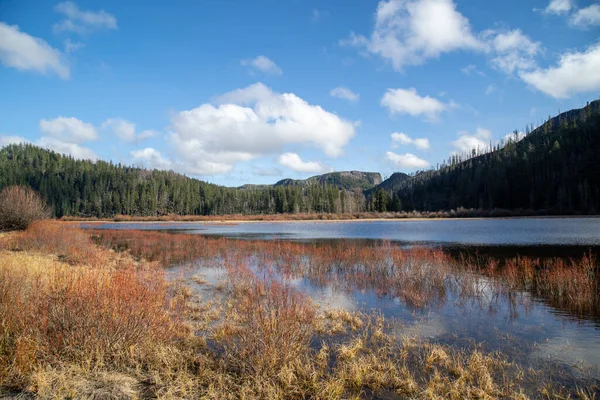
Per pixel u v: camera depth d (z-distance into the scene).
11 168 132.88
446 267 17.89
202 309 10.83
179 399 5.17
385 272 17.05
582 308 11.55
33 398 4.83
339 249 24.38
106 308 6.46
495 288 14.33
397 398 5.77
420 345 8.19
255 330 6.65
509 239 34.53
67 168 149.38
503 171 108.75
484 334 9.05
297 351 6.79
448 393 5.90
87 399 4.95
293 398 5.57
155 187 128.75
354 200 129.25
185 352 6.88
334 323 9.69
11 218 28.97
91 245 24.64
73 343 6.12
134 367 6.10
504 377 6.56
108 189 133.25
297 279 16.44
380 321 9.99
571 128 117.31
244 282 14.03
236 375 6.13
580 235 37.28
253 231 55.28
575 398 5.84
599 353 7.75
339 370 6.59
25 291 7.48
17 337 5.88
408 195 150.12
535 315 10.81
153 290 8.36
